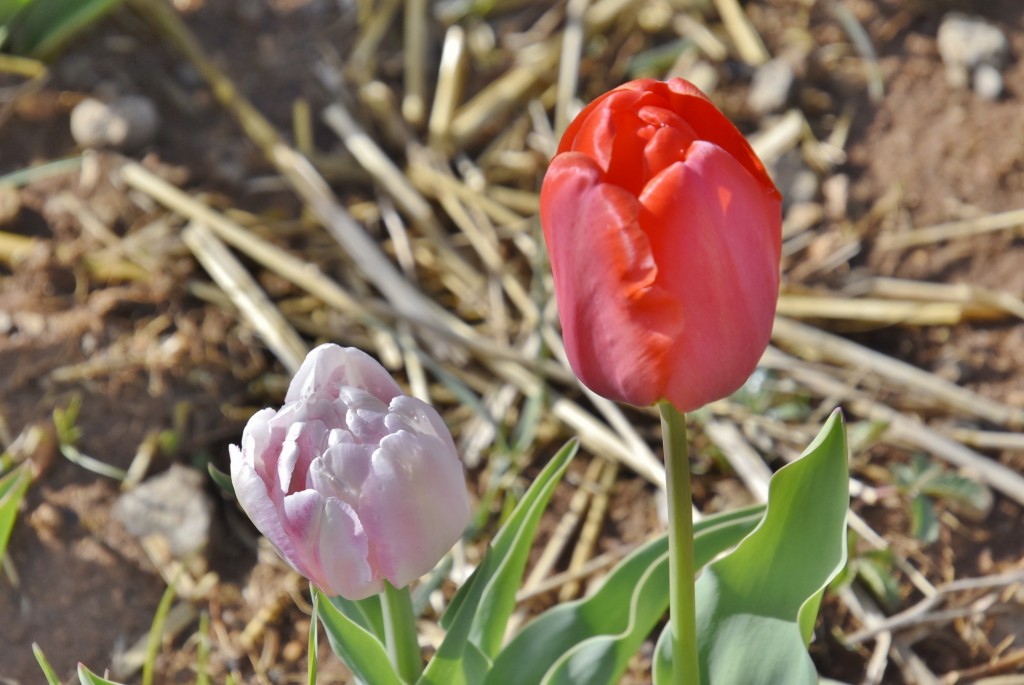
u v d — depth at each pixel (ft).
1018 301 3.35
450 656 2.22
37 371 3.15
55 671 2.77
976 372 3.24
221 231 3.50
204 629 2.80
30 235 3.51
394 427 2.14
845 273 3.49
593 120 2.01
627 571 2.42
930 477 2.89
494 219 3.65
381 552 2.12
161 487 2.96
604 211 1.95
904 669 2.73
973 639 2.76
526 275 3.53
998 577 2.71
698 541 2.41
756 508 2.42
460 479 2.15
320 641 2.81
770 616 2.28
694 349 1.99
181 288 3.39
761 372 3.14
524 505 2.38
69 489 2.96
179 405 3.13
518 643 2.38
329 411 2.18
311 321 3.37
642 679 2.71
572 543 2.94
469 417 3.20
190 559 2.89
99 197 3.58
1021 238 3.51
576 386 3.22
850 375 3.20
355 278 3.50
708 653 2.28
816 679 2.24
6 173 3.64
